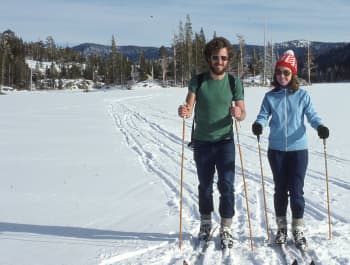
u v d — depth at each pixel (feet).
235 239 15.08
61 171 26.81
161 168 27.66
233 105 14.42
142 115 65.67
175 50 246.06
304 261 13.08
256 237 15.24
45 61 382.83
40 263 13.16
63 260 13.38
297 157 14.24
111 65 296.10
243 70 229.66
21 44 356.18
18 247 14.58
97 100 107.04
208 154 14.57
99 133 45.21
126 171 26.89
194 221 17.11
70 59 385.29
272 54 231.71
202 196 14.92
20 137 42.11
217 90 14.26
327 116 54.54
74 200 20.34
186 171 26.81
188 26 237.25
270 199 20.22
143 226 16.61
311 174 24.98
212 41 14.21
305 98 14.43
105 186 23.02
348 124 46.55
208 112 14.38
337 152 31.53
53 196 21.03
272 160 14.52
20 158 31.17
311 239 14.84
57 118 60.95
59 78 311.47
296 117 14.33
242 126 46.83
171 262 13.28
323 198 20.03
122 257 13.67
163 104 90.94
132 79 285.84
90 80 329.11
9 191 21.99
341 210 18.16
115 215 18.04
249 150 33.27
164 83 247.50
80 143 38.42
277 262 13.11
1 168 27.68
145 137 42.14
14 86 272.92
